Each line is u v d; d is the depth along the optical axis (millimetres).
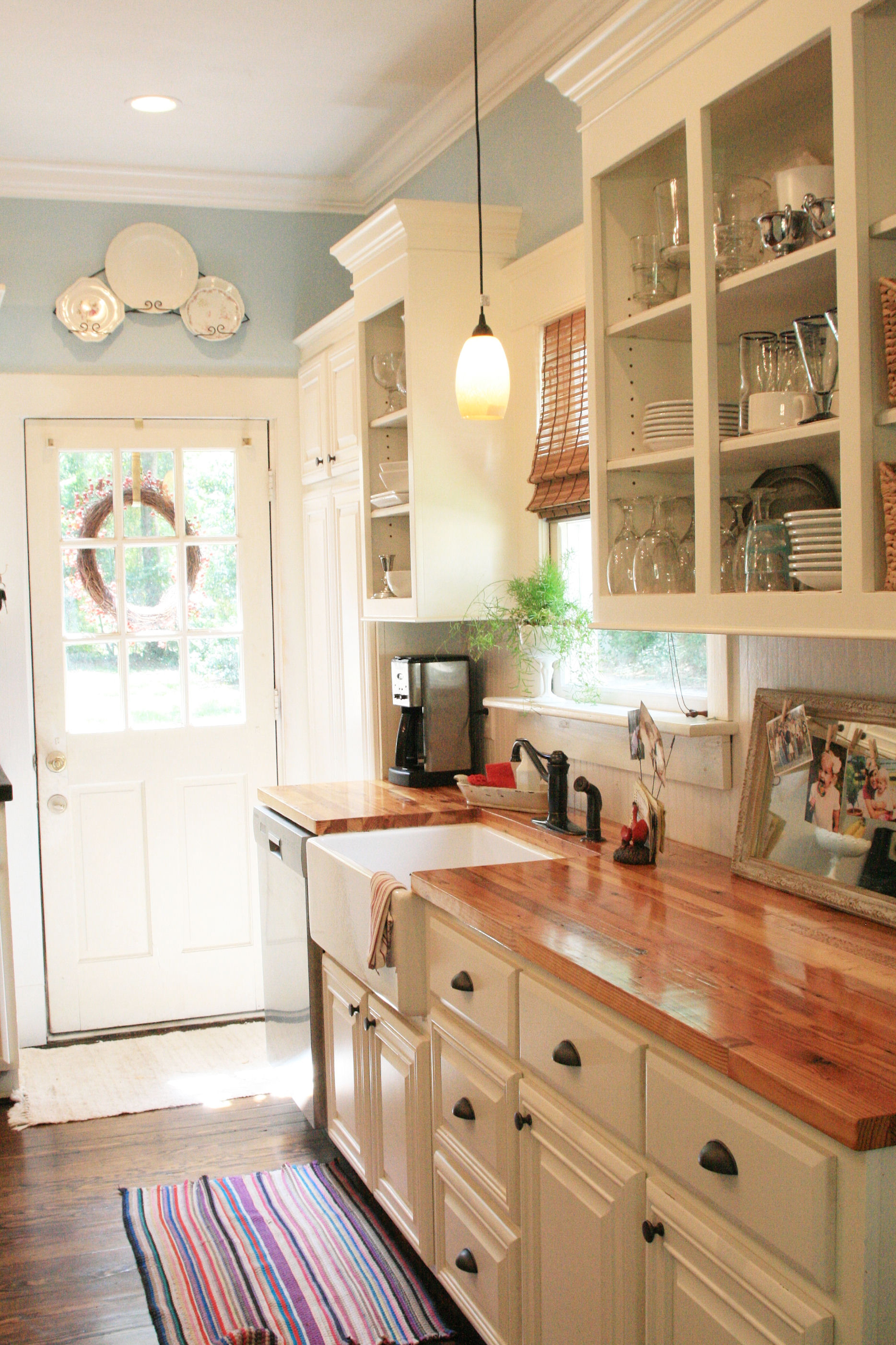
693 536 1882
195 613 4184
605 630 2713
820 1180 1192
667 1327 1494
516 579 3000
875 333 1478
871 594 1472
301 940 3004
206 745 4184
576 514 2771
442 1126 2207
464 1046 2068
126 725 4113
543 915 1885
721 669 2264
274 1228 2705
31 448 3979
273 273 4145
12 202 3875
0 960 3418
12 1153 3115
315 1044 2967
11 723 3938
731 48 1694
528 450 2957
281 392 4184
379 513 3215
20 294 3898
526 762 2945
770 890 2021
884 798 1805
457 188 3434
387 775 3600
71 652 4062
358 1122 2666
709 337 1798
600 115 2051
